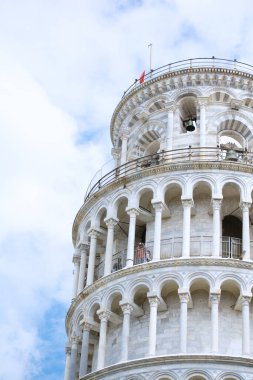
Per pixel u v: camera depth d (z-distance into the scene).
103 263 51.94
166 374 41.50
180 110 56.44
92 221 51.78
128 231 52.12
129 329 45.91
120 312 48.00
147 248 49.22
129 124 58.56
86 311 48.03
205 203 49.88
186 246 46.47
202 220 49.19
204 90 55.97
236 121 55.19
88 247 52.72
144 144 57.16
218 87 56.28
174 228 49.22
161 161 52.84
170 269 45.53
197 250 47.72
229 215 50.28
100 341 45.75
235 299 46.00
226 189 49.50
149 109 57.44
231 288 45.72
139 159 52.97
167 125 55.28
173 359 41.75
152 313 44.44
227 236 49.84
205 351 43.84
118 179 50.88
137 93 58.25
